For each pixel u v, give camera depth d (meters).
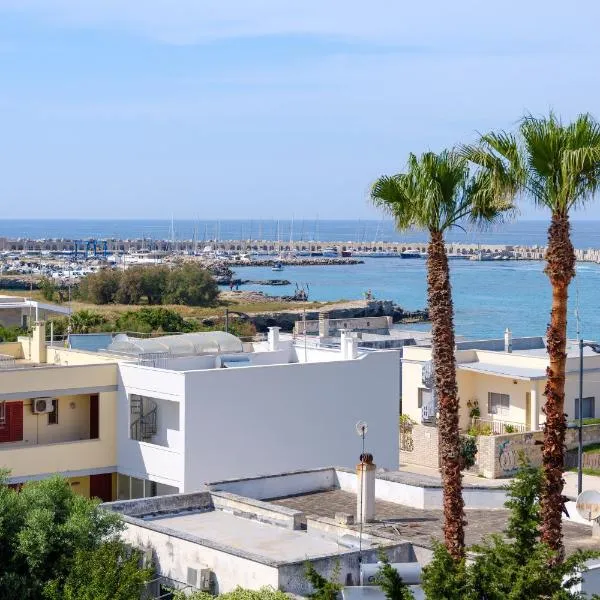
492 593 25.72
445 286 30.80
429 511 39.44
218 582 30.83
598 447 74.06
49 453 51.66
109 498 54.03
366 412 57.09
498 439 70.56
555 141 27.88
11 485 50.50
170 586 31.81
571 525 38.19
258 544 34.47
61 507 33.38
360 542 33.31
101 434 53.34
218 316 183.00
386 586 26.80
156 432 53.06
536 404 75.19
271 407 53.59
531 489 27.19
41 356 59.78
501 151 29.02
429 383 78.44
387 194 31.66
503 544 27.02
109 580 29.81
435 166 30.78
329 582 27.16
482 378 79.12
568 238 28.25
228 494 39.09
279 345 62.88
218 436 51.78
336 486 43.22
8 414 51.94
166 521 37.47
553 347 28.30
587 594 29.69
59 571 31.52
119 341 59.34
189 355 58.56
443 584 25.97
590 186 28.14
